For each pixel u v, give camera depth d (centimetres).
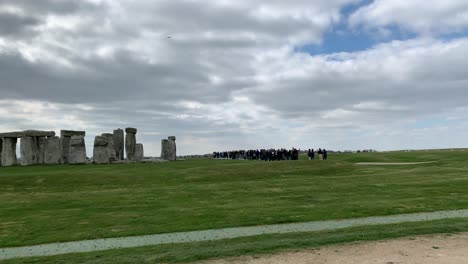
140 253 1129
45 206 2164
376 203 1966
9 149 5303
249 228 1509
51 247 1338
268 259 979
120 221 1714
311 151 5781
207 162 5666
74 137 5306
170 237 1406
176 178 3478
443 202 1955
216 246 1153
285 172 3881
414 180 2836
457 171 3412
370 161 5506
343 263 931
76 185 3111
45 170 4066
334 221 1590
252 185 2794
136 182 3275
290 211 1822
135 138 5922
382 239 1159
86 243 1372
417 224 1391
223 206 2011
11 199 2445
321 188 2558
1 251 1307
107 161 5338
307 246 1096
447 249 1037
